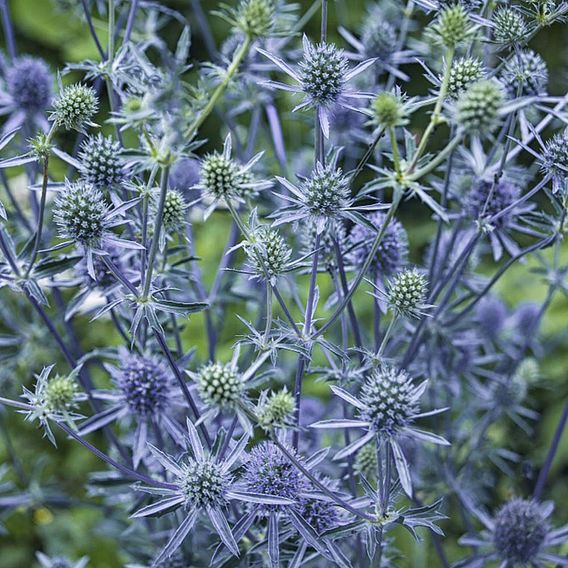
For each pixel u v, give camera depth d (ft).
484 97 1.93
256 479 2.10
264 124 2.93
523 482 2.82
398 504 2.57
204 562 2.35
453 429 2.67
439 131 2.99
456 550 2.78
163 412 2.28
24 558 2.92
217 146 3.35
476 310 2.66
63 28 3.51
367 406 2.07
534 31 2.14
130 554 2.49
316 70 2.11
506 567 2.35
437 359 2.44
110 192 2.14
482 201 2.35
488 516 2.46
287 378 2.68
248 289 2.67
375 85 2.52
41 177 2.54
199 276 2.48
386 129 2.03
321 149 2.15
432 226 3.35
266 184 2.10
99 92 2.58
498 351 2.91
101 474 2.38
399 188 2.00
